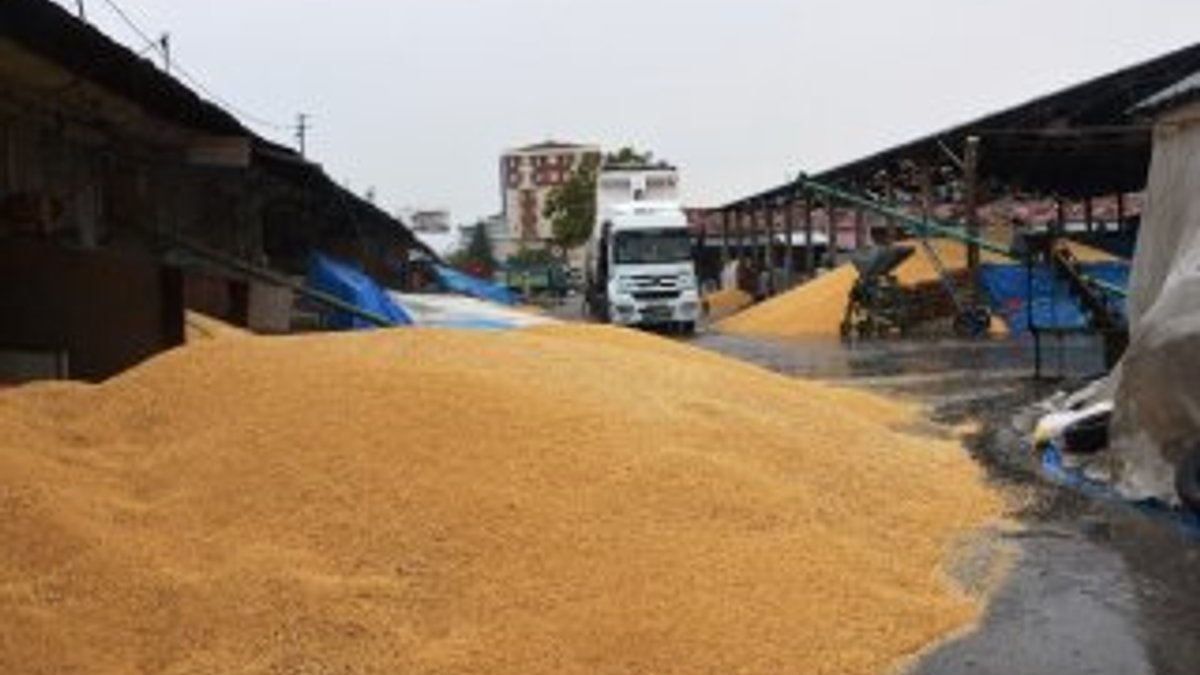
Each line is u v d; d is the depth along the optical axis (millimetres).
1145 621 7195
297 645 6004
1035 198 54625
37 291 11914
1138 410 10562
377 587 6488
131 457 8016
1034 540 9023
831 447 10102
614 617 6352
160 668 5844
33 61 12055
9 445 7613
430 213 102062
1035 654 6621
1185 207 14125
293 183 23812
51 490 6945
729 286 65938
